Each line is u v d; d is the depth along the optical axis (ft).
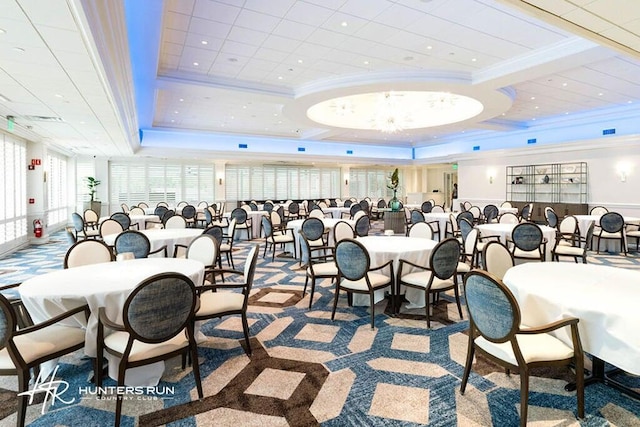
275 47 17.65
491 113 27.68
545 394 7.75
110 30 10.96
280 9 14.23
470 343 7.75
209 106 29.60
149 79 19.99
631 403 7.38
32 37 9.86
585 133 34.76
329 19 14.99
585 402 7.43
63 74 12.89
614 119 32.45
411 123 33.88
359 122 34.45
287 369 8.96
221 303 9.66
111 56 12.51
